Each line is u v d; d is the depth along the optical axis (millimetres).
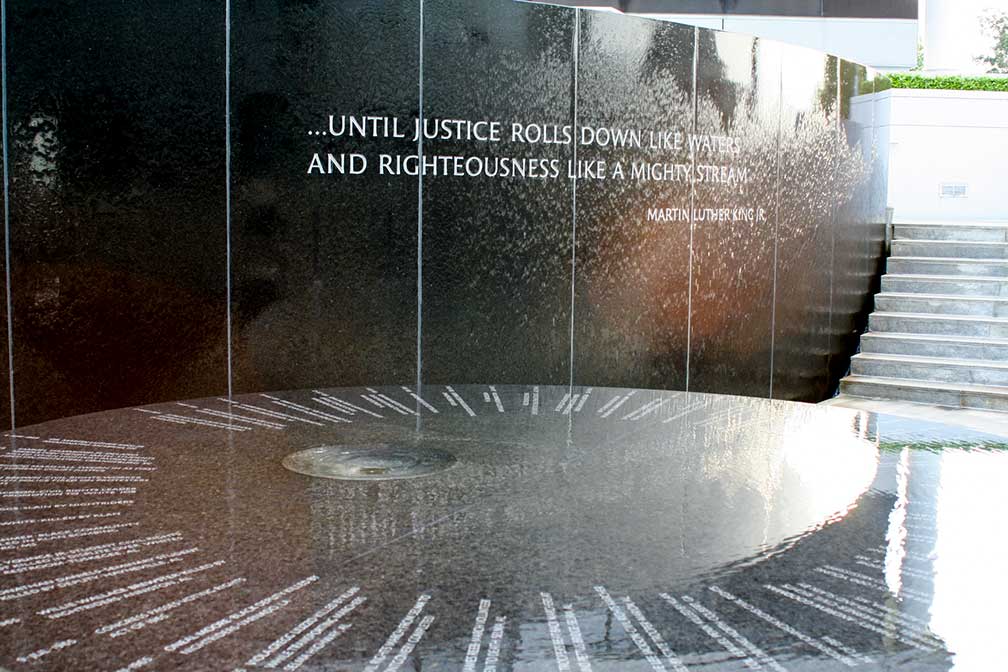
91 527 3131
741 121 8828
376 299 7312
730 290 8914
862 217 11164
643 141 8141
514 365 7777
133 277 6664
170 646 2338
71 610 2525
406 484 3594
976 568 2824
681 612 2523
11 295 6391
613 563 2834
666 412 4832
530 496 3455
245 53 6820
